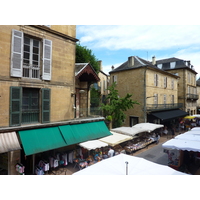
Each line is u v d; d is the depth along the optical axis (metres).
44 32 8.70
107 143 10.48
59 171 9.43
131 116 20.75
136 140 15.30
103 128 11.83
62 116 9.67
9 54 7.43
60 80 9.55
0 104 7.21
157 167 5.56
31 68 8.34
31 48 8.35
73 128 9.94
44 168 8.74
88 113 12.68
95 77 11.88
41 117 8.62
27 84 8.06
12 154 7.90
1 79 7.22
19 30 7.74
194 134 11.38
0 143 6.84
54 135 8.75
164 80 23.72
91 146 9.15
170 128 23.02
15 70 7.54
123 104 16.41
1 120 7.25
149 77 20.38
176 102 27.16
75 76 10.55
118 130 13.78
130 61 21.45
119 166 5.56
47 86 8.92
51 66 9.00
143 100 19.66
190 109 32.25
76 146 11.05
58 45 9.41
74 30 10.35
